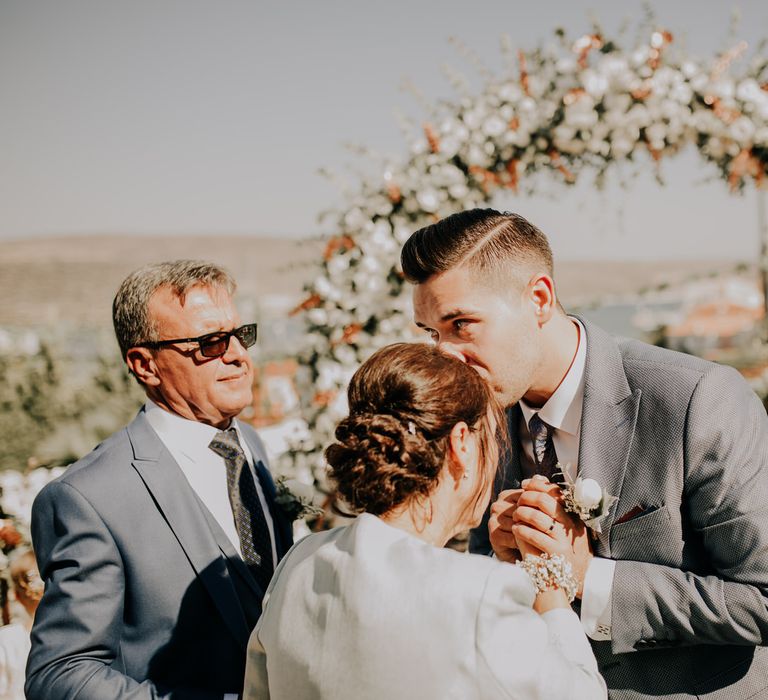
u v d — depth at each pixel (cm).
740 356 810
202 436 187
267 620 126
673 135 349
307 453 356
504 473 186
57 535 164
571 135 344
